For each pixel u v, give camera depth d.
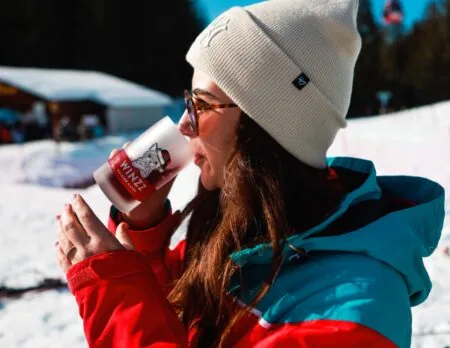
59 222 1.20
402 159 9.73
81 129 25.09
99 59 59.94
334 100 1.25
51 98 30.89
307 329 0.96
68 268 1.15
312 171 1.21
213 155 1.25
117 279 1.09
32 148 19.61
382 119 21.31
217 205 1.41
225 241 1.17
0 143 26.77
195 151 1.29
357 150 11.28
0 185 10.88
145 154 1.22
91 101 33.06
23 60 56.16
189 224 1.47
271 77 1.18
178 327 1.09
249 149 1.16
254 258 1.16
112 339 1.05
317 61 1.21
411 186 1.37
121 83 37.75
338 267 1.04
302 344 0.95
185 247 1.48
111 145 21.25
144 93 35.88
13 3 55.28
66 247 1.16
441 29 53.75
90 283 1.08
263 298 1.10
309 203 1.17
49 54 57.56
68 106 32.44
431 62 53.06
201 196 1.46
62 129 23.50
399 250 1.06
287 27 1.21
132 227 1.50
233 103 1.21
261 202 1.13
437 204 1.25
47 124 28.84
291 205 1.17
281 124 1.17
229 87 1.19
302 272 1.08
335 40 1.24
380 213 1.20
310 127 1.21
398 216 1.16
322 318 0.97
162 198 1.49
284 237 1.08
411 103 55.06
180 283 1.29
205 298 1.23
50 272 4.79
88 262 1.10
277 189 1.11
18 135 26.67
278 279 1.10
